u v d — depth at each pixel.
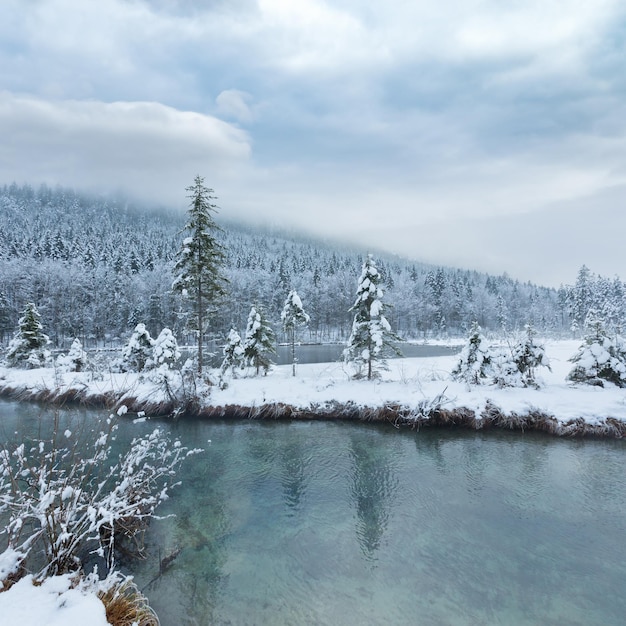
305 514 8.92
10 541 4.66
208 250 21.78
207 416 17.36
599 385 17.25
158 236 147.12
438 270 102.25
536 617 5.76
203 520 8.62
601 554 7.33
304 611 5.89
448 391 17.17
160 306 61.69
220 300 23.61
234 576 6.68
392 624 5.62
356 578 6.68
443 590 6.36
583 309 72.12
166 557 7.20
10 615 3.59
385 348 21.86
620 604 6.04
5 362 31.33
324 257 156.62
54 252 77.25
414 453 12.89
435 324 88.75
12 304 55.56
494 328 87.38
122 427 15.86
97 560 6.91
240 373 28.08
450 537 7.95
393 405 16.48
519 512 8.95
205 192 21.25
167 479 10.84
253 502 9.51
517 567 6.96
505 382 17.61
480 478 10.84
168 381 18.52
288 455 12.81
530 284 161.75
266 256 141.62
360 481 10.74
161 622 5.62
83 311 59.53
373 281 21.47
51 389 21.36
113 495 5.86
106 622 3.81
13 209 152.00
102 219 179.50
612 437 13.62
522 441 13.72
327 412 17.14
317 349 59.94
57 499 6.28
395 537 7.96
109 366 27.77
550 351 36.00
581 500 9.49
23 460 5.43
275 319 75.00
